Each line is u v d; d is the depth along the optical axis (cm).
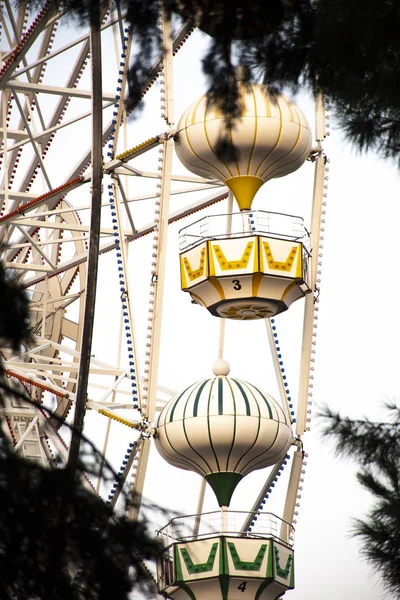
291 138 14775
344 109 8119
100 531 7556
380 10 8138
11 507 7225
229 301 14525
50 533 7288
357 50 8175
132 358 14812
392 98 8025
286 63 8344
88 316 14262
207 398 14575
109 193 15275
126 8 8656
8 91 16912
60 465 7669
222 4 8412
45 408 7638
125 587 7469
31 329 7250
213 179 15375
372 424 8062
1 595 7131
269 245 14500
